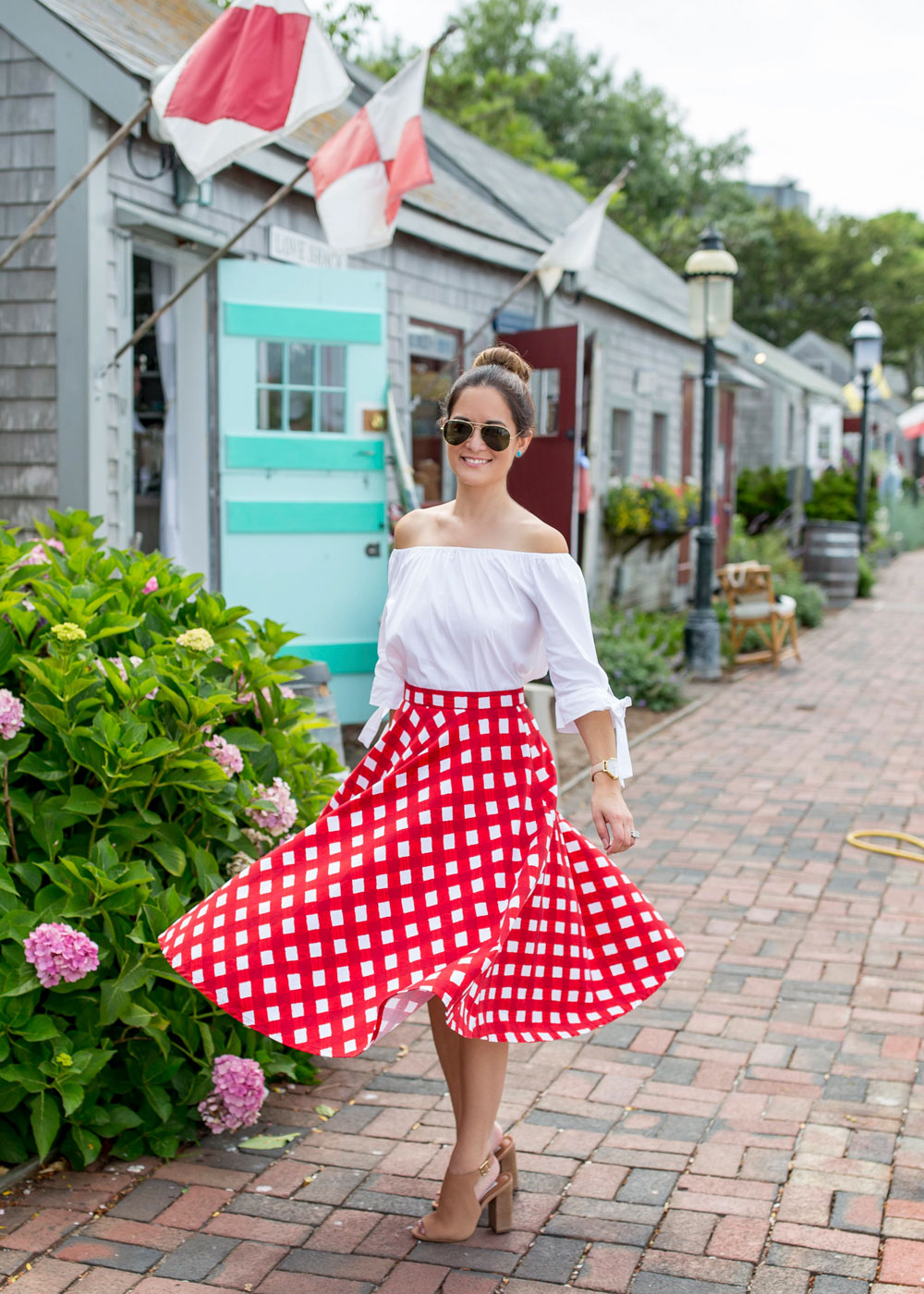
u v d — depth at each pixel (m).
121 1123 3.05
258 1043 3.42
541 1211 2.86
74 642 3.21
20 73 6.23
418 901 2.54
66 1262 2.64
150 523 8.22
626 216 37.75
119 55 6.04
